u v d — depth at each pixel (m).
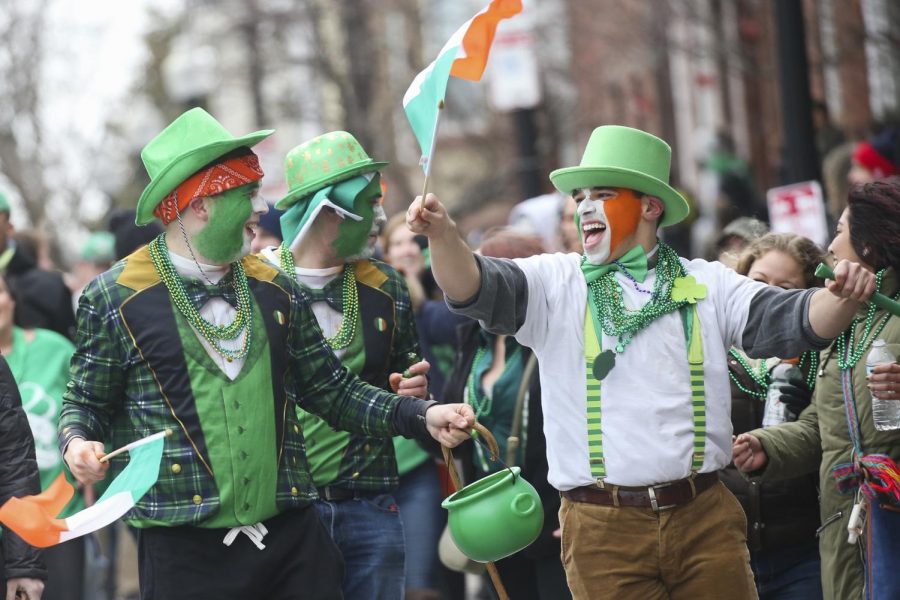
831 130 31.31
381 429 12.98
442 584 19.25
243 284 12.63
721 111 51.12
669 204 12.57
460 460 16.94
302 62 55.03
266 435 12.39
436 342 19.06
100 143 56.72
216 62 58.38
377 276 15.23
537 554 15.88
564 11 52.97
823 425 13.52
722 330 12.46
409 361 15.23
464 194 57.81
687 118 56.78
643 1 43.03
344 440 14.73
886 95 35.00
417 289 19.62
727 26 39.62
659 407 12.17
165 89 61.84
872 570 12.84
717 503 12.37
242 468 12.24
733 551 12.32
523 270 12.46
